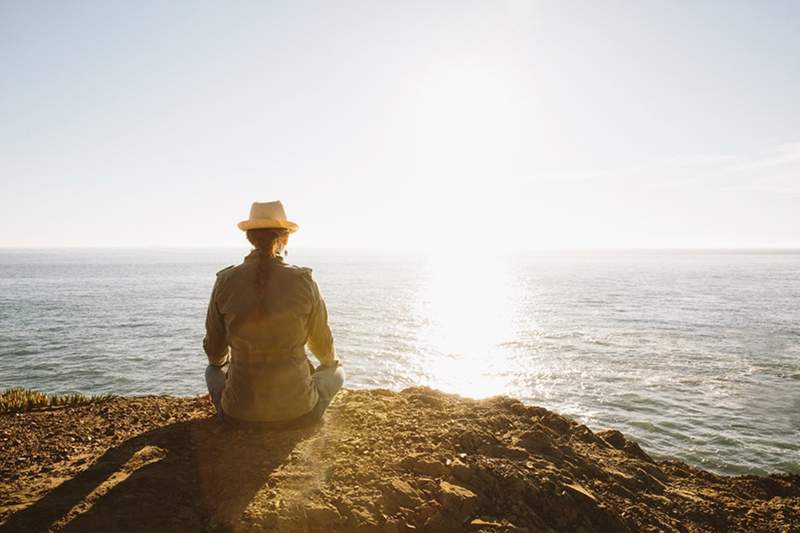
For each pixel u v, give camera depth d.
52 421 4.29
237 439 3.38
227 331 3.34
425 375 35.19
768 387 31.14
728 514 3.81
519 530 2.88
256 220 3.24
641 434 23.39
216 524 2.46
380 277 178.62
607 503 3.40
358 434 3.74
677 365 37.50
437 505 2.90
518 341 48.91
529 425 4.51
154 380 31.70
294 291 3.27
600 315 69.38
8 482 2.81
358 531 2.57
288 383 3.37
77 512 2.40
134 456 3.09
